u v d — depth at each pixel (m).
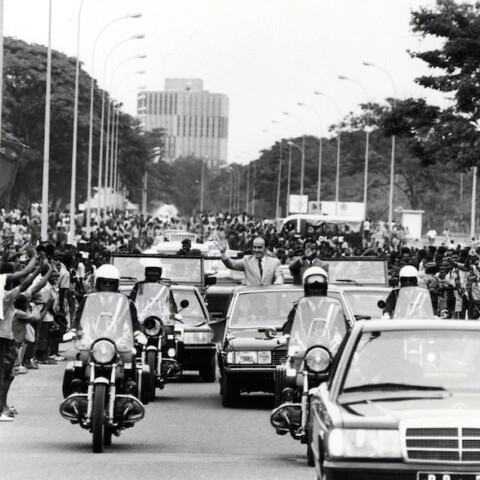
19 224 91.50
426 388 14.96
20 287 25.08
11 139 32.59
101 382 20.53
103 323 21.94
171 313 29.22
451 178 186.62
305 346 21.14
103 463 19.52
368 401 14.66
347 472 13.70
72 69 167.62
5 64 161.88
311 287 21.73
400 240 110.81
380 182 185.88
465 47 71.25
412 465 13.60
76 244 70.06
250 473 18.52
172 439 23.06
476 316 45.06
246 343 28.06
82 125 162.88
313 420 16.27
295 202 170.25
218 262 55.66
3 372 25.05
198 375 37.47
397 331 15.60
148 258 39.91
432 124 75.75
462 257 51.78
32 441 22.64
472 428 13.60
